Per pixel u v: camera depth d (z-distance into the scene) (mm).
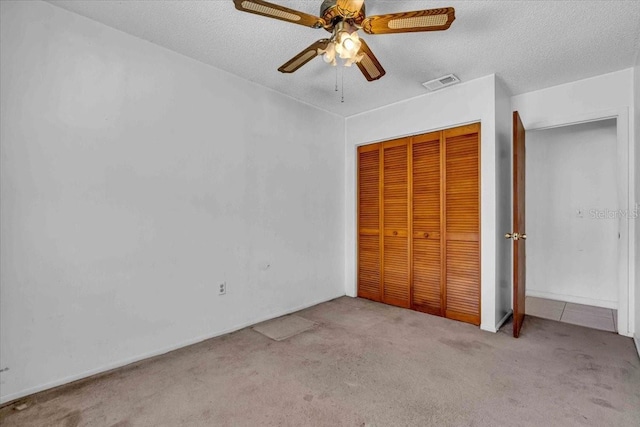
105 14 1945
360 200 3846
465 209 2943
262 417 1601
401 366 2111
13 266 1747
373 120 3627
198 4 1830
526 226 4004
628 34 2078
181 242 2420
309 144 3455
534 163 3943
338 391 1824
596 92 2740
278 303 3135
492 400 1729
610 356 2242
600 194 3555
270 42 2240
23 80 1772
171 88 2363
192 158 2480
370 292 3740
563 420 1562
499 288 2852
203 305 2551
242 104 2818
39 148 1820
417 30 1543
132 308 2176
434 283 3162
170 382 1922
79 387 1864
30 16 1796
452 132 3033
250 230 2883
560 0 1755
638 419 1563
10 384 1739
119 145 2113
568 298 3734
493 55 2383
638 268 2406
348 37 1486
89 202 1997
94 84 2014
